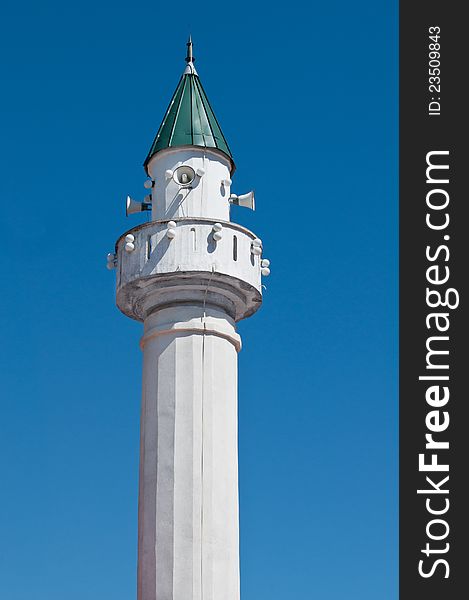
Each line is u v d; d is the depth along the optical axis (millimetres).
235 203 39969
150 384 37406
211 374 37125
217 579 35062
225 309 38281
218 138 40281
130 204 39969
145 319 38531
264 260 39375
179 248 37562
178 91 41719
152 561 35344
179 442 36281
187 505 35594
